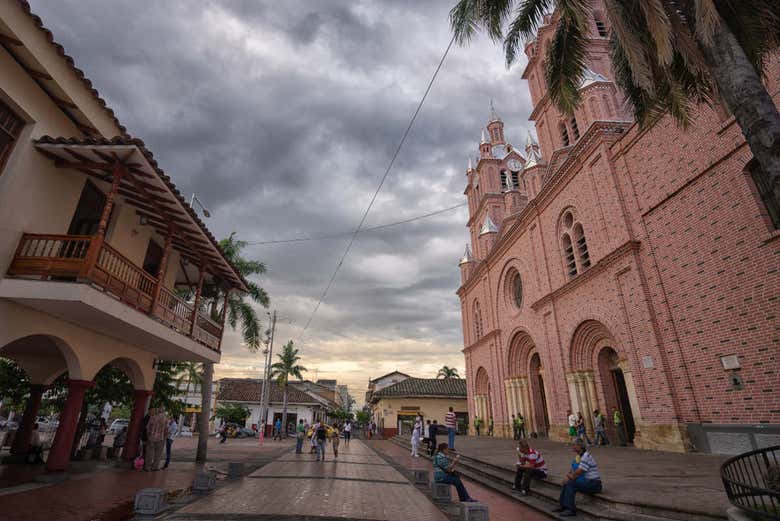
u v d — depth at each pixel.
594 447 15.62
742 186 11.23
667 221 13.74
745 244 11.00
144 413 13.98
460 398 41.00
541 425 23.25
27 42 8.45
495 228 34.22
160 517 6.81
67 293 8.38
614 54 9.78
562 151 22.11
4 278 8.41
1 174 8.67
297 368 49.00
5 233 8.54
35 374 13.73
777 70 10.70
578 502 7.82
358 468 14.59
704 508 5.95
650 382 13.75
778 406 9.88
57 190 9.85
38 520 6.45
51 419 34.59
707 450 11.60
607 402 16.98
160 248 14.79
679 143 13.41
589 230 17.84
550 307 20.67
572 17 8.82
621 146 16.14
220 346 16.45
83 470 11.74
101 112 11.07
